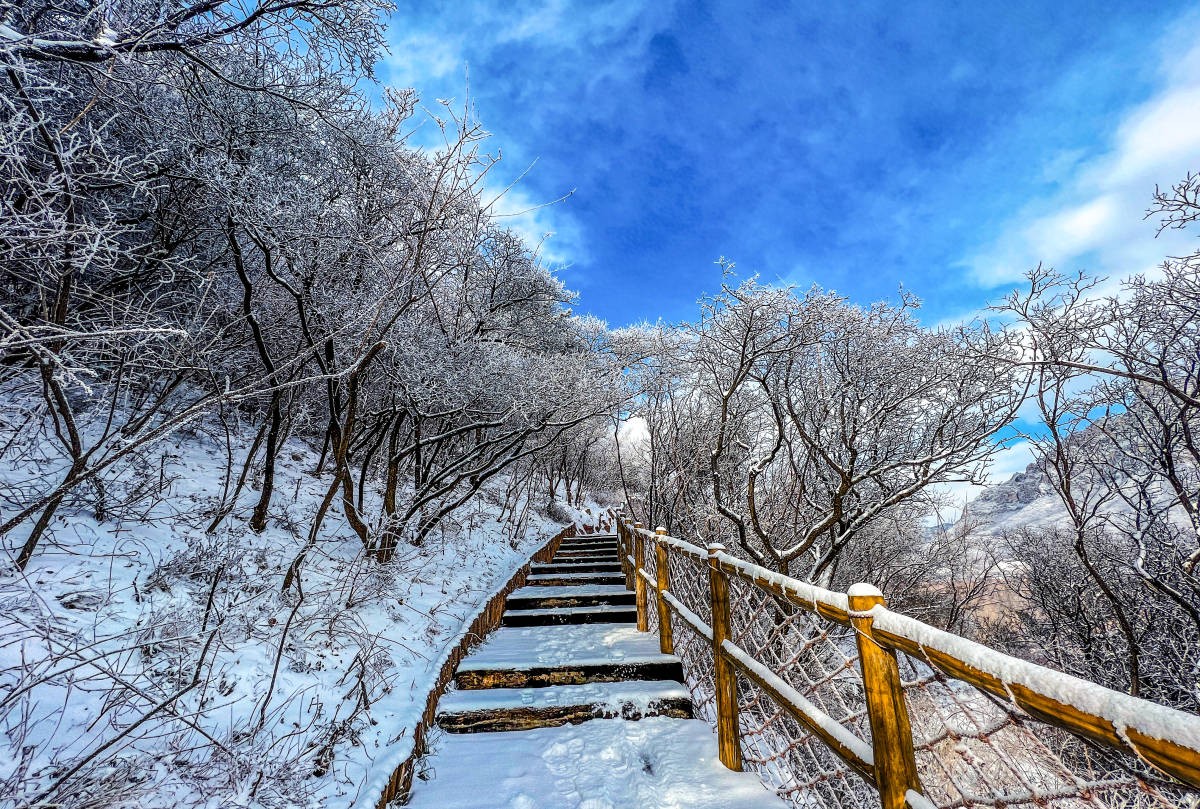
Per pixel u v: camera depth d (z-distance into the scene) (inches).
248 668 106.6
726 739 106.9
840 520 263.6
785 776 102.5
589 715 133.2
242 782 79.8
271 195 145.0
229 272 175.6
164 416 172.7
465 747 121.0
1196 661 234.7
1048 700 35.6
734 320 267.9
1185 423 196.4
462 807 97.8
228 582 128.9
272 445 172.1
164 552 128.7
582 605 244.2
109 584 103.9
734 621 144.4
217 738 87.0
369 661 124.3
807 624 137.8
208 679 90.2
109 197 140.7
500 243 318.0
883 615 56.6
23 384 134.6
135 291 150.6
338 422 198.1
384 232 182.1
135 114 133.6
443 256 193.5
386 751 101.0
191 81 136.6
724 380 315.0
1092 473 244.7
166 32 104.7
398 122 179.6
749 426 380.5
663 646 167.2
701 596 183.6
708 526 359.9
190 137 137.9
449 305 269.6
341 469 176.2
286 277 173.2
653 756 112.5
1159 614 270.7
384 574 157.2
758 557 277.7
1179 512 246.2
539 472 575.2
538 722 131.0
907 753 55.9
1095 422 216.7
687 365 349.7
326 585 152.9
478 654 172.9
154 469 160.1
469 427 243.4
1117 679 293.9
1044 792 38.4
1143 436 217.2
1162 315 188.9
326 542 187.5
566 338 455.5
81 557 112.9
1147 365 192.7
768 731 114.5
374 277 190.7
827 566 282.0
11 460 124.3
